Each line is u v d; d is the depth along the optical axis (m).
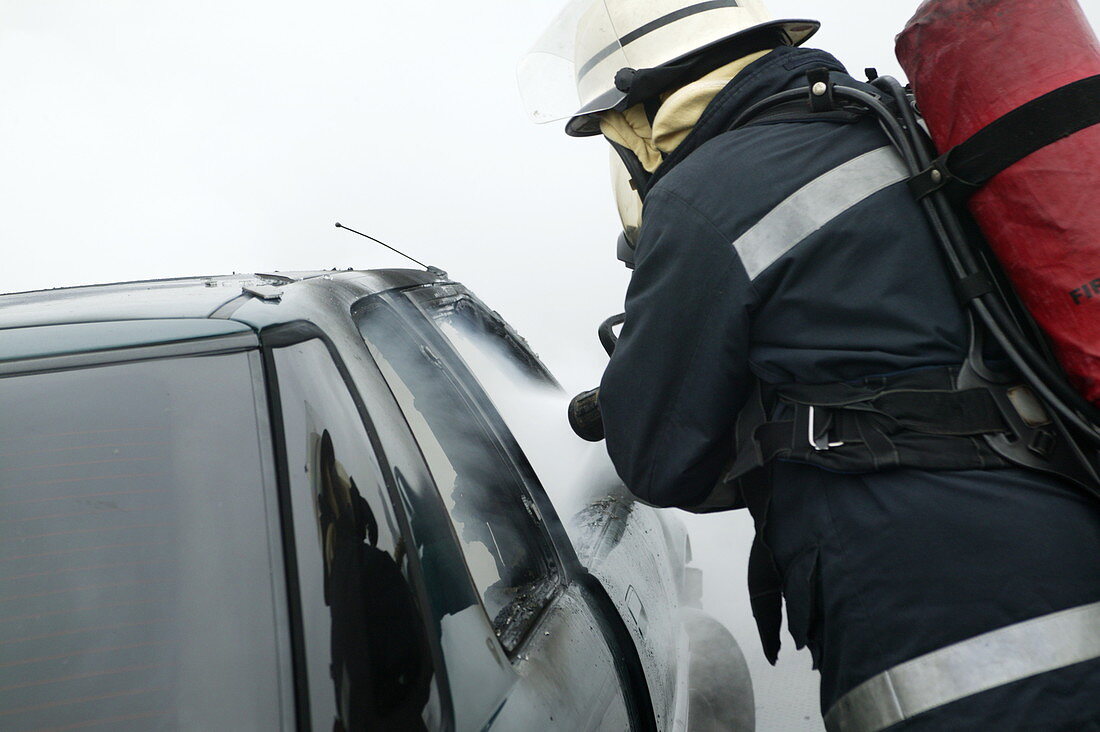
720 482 1.46
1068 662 1.08
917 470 1.17
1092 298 1.09
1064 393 1.13
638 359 1.36
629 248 1.71
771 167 1.28
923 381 1.19
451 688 1.00
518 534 1.38
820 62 1.40
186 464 1.04
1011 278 1.16
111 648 0.95
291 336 1.14
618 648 1.43
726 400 1.32
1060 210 1.10
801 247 1.23
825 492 1.24
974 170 1.15
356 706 0.93
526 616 1.25
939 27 1.17
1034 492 1.14
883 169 1.25
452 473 1.31
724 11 1.47
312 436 1.06
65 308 1.28
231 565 0.99
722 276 1.27
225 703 0.93
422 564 1.06
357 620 0.98
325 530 1.01
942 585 1.14
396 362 1.37
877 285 1.22
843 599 1.21
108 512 1.01
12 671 0.94
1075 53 1.13
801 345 1.25
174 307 1.21
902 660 1.15
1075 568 1.11
